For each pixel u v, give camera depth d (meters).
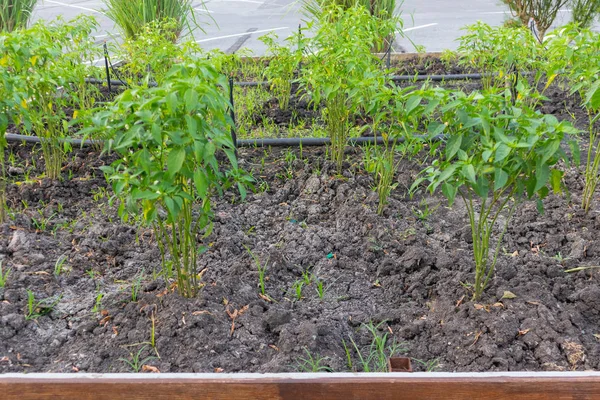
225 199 4.64
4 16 8.64
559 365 2.89
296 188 4.86
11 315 3.15
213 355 2.96
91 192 4.73
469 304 3.26
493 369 2.89
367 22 5.85
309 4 8.90
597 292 3.33
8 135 5.50
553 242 4.02
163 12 8.49
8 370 2.87
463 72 8.04
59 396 2.25
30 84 4.50
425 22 13.55
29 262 3.68
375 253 3.92
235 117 6.12
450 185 2.89
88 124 3.14
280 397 2.24
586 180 4.34
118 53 7.30
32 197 4.63
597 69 3.90
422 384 2.22
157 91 2.63
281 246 4.02
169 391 2.24
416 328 3.19
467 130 2.93
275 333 3.17
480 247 3.35
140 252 3.92
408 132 3.98
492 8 15.13
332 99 4.84
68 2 16.30
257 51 10.78
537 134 2.70
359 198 4.56
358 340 3.19
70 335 3.14
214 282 3.53
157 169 2.75
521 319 3.15
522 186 2.89
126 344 3.04
